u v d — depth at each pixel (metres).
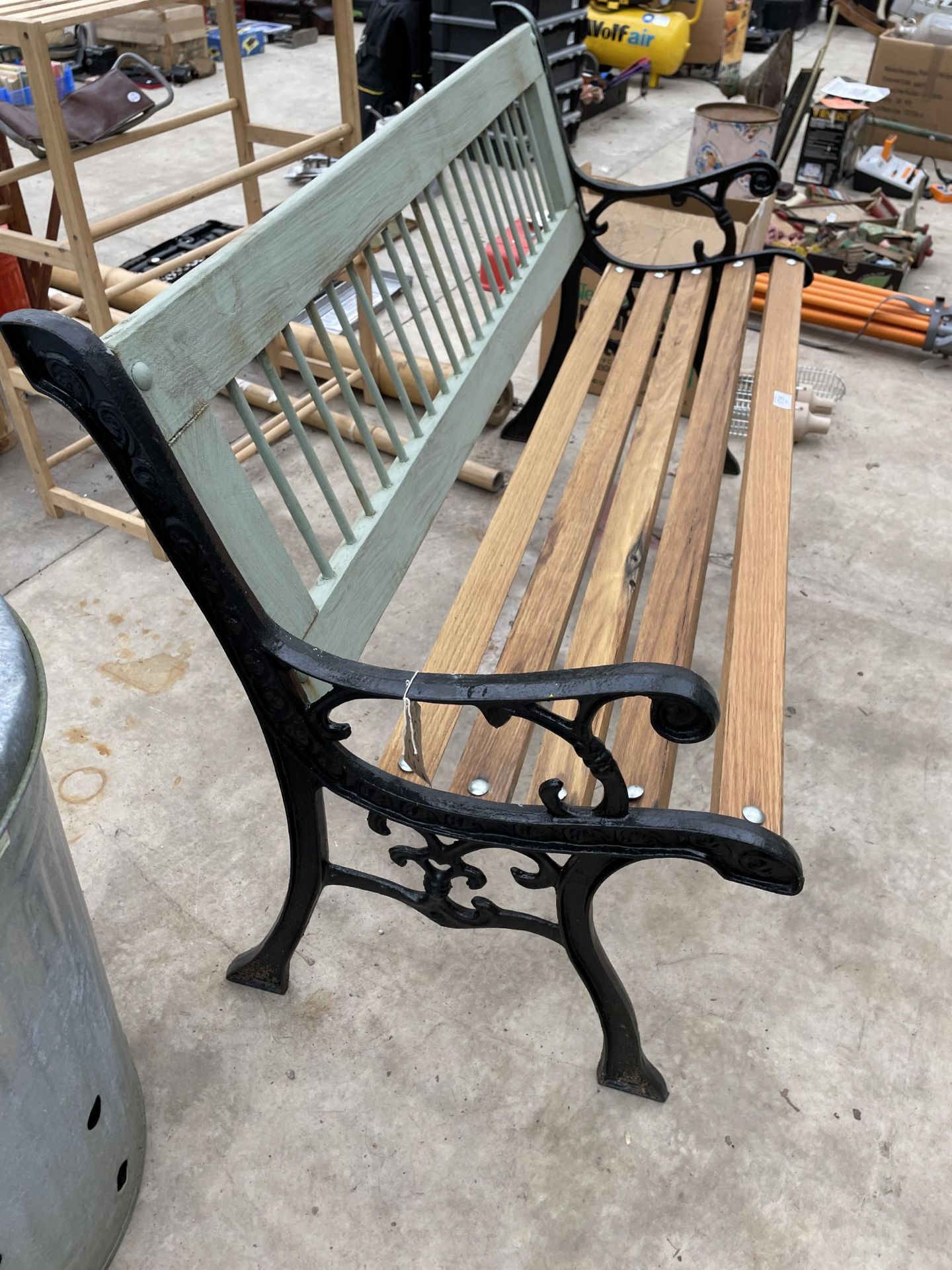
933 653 2.37
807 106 5.05
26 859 0.94
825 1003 1.65
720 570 2.58
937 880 1.85
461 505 2.80
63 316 0.88
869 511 2.86
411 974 1.67
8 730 0.87
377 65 5.34
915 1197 1.41
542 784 1.10
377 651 2.29
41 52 1.79
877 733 2.15
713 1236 1.36
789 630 2.42
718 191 2.43
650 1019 1.62
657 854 1.12
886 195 5.12
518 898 1.81
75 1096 1.12
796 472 3.01
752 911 1.79
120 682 2.19
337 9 2.53
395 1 5.14
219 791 1.96
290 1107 1.49
